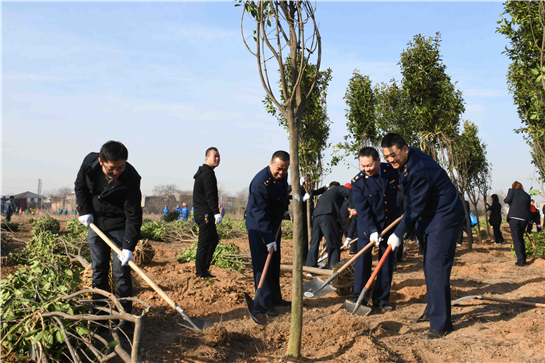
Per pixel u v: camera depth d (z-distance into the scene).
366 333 3.86
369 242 4.99
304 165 9.95
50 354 2.93
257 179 4.93
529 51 8.00
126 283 3.87
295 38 3.06
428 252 4.11
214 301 5.11
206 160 6.46
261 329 4.07
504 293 5.75
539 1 6.72
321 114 9.97
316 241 7.15
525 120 8.94
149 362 3.09
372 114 11.90
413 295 5.67
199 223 6.41
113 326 3.39
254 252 4.85
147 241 8.20
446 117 10.93
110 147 3.43
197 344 3.62
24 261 6.76
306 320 4.46
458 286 6.23
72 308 3.12
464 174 12.35
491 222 13.20
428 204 4.16
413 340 3.81
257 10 3.01
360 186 5.14
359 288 5.01
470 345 3.64
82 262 5.34
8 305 3.11
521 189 8.55
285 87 3.02
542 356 3.32
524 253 8.38
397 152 4.04
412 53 11.02
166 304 4.87
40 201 77.56
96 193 3.87
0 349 2.98
